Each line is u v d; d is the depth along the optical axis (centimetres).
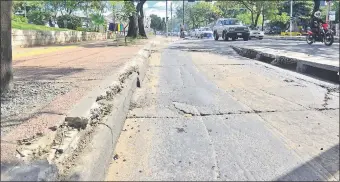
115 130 365
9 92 402
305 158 364
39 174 221
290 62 1031
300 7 6200
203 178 304
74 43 1855
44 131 279
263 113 523
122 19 1831
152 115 491
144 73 835
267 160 352
